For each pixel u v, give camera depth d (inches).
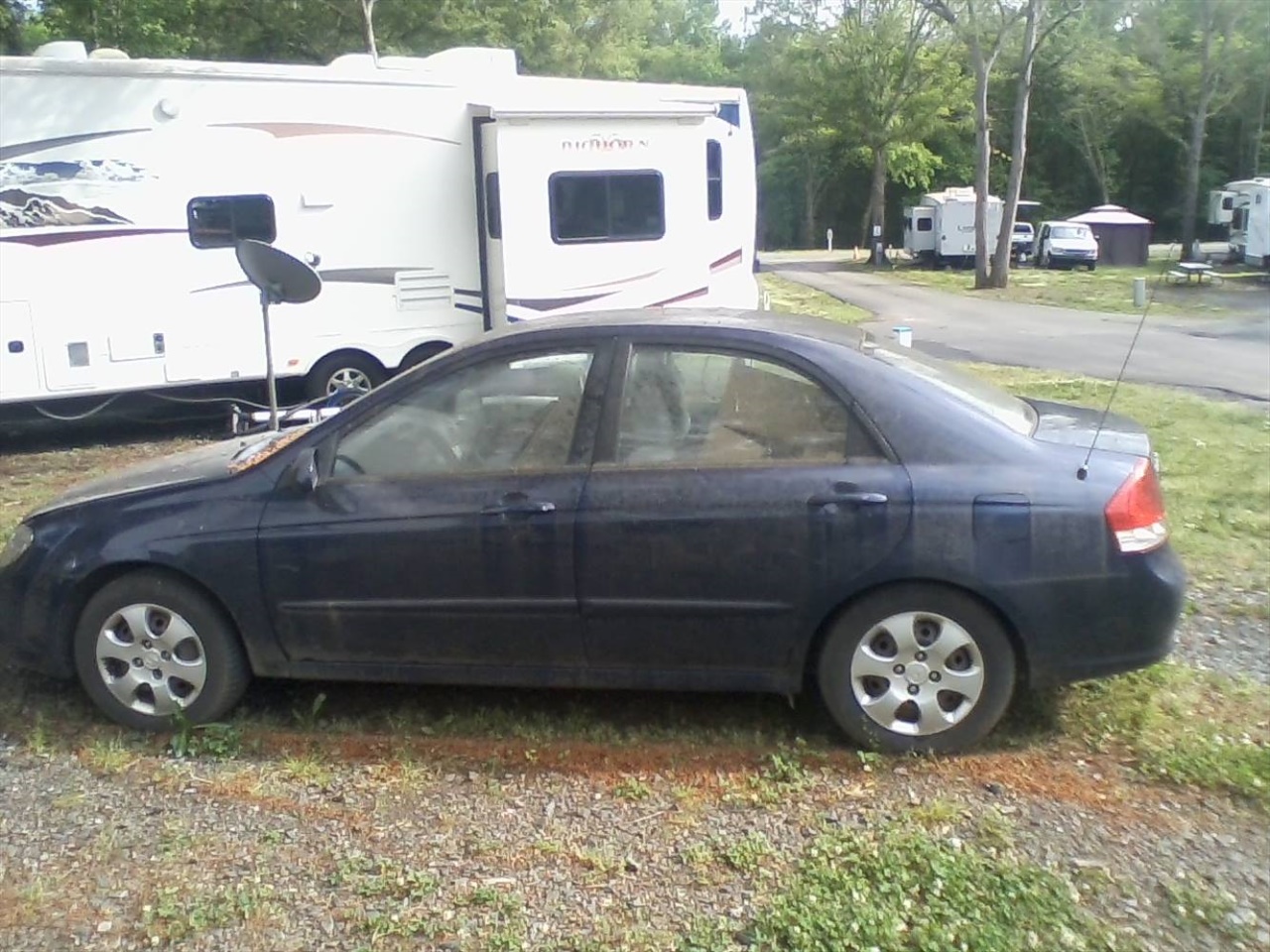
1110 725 177.9
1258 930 129.9
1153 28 2004.2
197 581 177.5
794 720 182.5
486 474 173.8
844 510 164.2
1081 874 139.5
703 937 128.3
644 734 178.5
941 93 2022.6
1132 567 164.2
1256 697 191.0
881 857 140.8
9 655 185.6
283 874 142.2
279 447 182.5
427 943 128.7
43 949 128.3
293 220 438.3
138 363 422.9
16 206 401.4
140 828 153.3
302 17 1040.8
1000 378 571.8
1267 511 308.8
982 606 165.8
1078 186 2588.6
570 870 142.4
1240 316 957.8
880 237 1893.5
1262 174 2343.8
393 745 175.6
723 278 513.3
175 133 418.9
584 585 170.2
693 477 168.9
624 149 457.7
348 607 175.6
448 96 454.9
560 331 177.0
